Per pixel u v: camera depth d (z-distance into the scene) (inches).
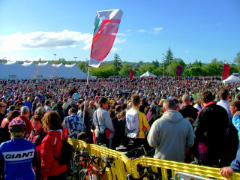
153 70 4911.4
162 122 126.5
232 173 86.0
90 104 318.0
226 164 132.3
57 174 129.1
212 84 1612.9
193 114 192.5
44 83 1765.5
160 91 1016.2
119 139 213.8
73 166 185.6
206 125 135.0
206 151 135.6
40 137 142.8
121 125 217.0
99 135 205.9
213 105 137.0
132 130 180.4
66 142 133.7
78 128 221.1
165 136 125.0
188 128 128.6
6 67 2210.9
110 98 680.4
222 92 185.9
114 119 218.8
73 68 2564.0
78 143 190.5
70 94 735.7
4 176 106.3
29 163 110.1
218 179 93.4
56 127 131.0
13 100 566.9
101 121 205.3
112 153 149.6
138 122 178.4
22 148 108.3
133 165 133.4
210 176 96.4
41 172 125.0
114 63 5315.0
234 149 130.0
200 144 138.3
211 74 4384.8
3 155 104.9
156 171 125.0
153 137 127.9
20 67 2278.5
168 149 123.9
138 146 179.2
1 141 163.0
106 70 4323.3
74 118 223.5
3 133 166.9
